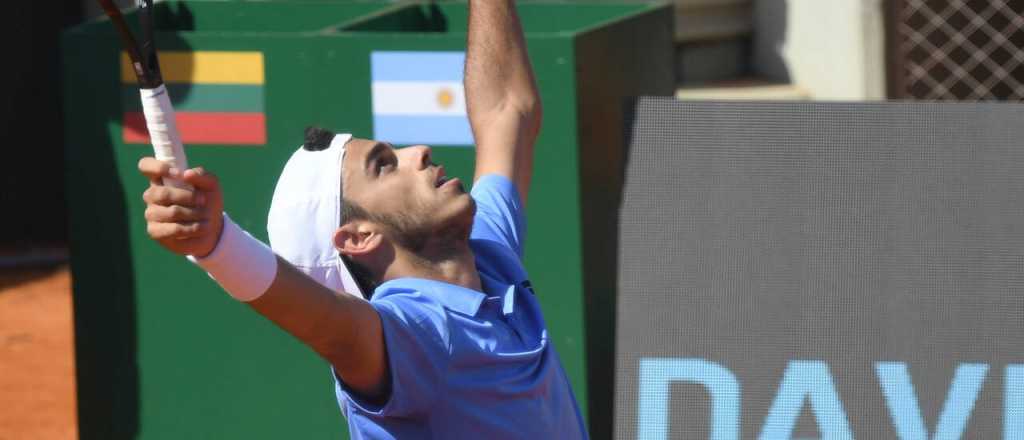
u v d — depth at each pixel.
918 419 12.38
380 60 15.39
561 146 15.30
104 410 16.27
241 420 16.11
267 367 15.98
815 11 30.28
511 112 11.51
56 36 34.06
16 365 25.11
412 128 15.48
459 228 9.60
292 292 8.12
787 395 12.50
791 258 12.57
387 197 9.46
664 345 12.62
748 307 12.57
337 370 8.58
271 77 15.50
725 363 12.56
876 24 28.88
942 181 12.49
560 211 15.40
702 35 31.94
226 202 15.75
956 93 29.83
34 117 34.12
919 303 12.42
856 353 12.46
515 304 9.86
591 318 15.99
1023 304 12.33
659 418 12.60
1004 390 12.30
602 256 16.56
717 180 12.68
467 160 15.46
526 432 9.19
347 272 9.49
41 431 21.91
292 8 19.31
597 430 16.34
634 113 12.79
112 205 15.93
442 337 8.82
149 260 15.96
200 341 16.03
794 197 12.59
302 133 15.56
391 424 8.88
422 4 20.38
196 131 15.66
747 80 32.03
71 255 16.06
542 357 9.63
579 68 15.28
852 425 12.44
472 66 11.72
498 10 11.88
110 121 15.78
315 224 9.46
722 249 12.64
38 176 34.38
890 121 12.55
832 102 12.61
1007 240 12.38
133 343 16.11
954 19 29.59
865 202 12.54
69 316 28.14
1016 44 29.86
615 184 17.17
